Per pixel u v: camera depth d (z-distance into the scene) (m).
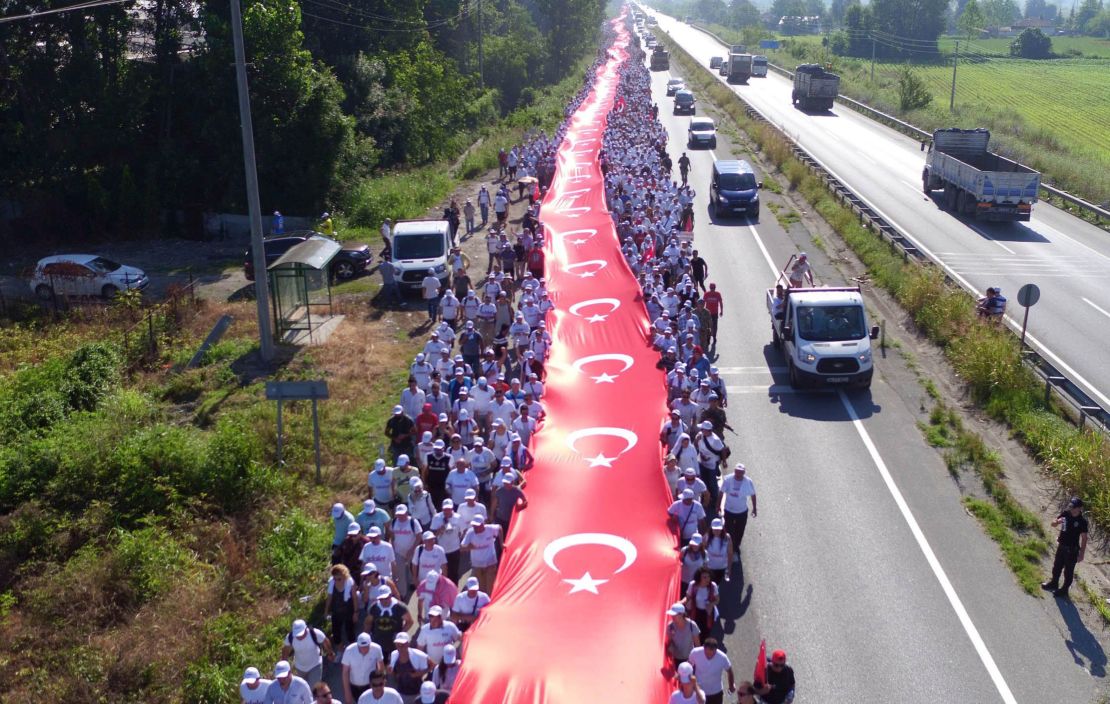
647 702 11.60
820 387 24.17
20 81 44.34
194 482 19.08
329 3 59.59
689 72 120.62
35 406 22.55
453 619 13.30
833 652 14.25
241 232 45.22
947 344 26.95
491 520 16.27
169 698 13.58
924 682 13.58
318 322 30.62
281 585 16.16
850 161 58.69
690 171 55.03
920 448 21.05
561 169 51.69
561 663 12.19
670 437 18.28
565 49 117.31
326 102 46.25
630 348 24.80
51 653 14.65
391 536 15.30
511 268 32.72
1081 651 14.23
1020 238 40.16
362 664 11.81
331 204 46.84
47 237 43.78
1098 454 18.80
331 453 21.16
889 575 16.22
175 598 15.63
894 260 34.31
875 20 180.12
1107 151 70.38
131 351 27.22
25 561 17.31
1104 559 16.73
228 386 25.19
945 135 47.41
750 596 15.67
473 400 19.80
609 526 15.77
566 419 20.45
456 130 69.88
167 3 47.03
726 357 26.86
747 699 11.08
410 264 33.03
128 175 44.00
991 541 17.27
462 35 90.31
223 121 45.28
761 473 20.03
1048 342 27.69
